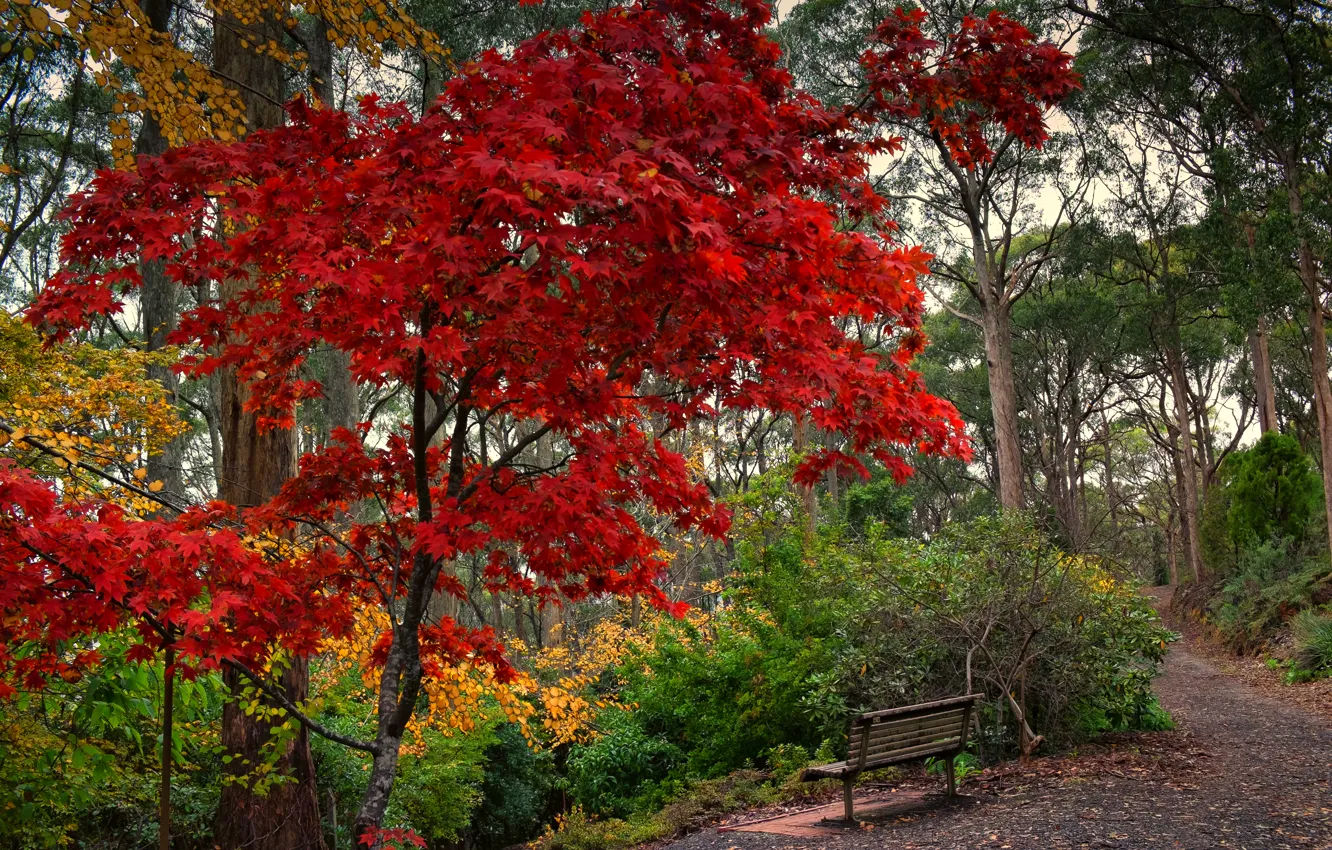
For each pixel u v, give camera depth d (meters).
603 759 11.85
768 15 3.61
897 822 5.82
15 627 3.29
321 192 2.98
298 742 6.88
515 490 3.29
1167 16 20.70
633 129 2.94
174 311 14.94
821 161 3.65
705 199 2.70
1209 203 20.64
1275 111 18.31
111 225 3.00
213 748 6.48
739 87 3.07
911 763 8.12
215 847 6.70
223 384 7.15
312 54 10.99
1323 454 17.95
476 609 16.11
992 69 4.07
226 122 6.44
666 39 3.34
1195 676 15.86
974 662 8.20
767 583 11.06
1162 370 36.34
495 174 2.57
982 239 25.09
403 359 3.33
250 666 3.63
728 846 5.82
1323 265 18.39
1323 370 18.00
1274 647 16.25
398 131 3.06
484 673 5.87
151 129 11.97
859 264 3.24
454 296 3.00
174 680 4.52
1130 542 8.93
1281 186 19.50
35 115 13.64
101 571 3.01
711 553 25.31
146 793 5.92
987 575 8.35
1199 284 28.53
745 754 10.35
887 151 4.00
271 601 3.59
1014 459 23.09
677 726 12.49
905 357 3.80
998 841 4.85
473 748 10.96
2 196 15.51
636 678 12.63
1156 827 4.88
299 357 3.82
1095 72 24.61
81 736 5.28
